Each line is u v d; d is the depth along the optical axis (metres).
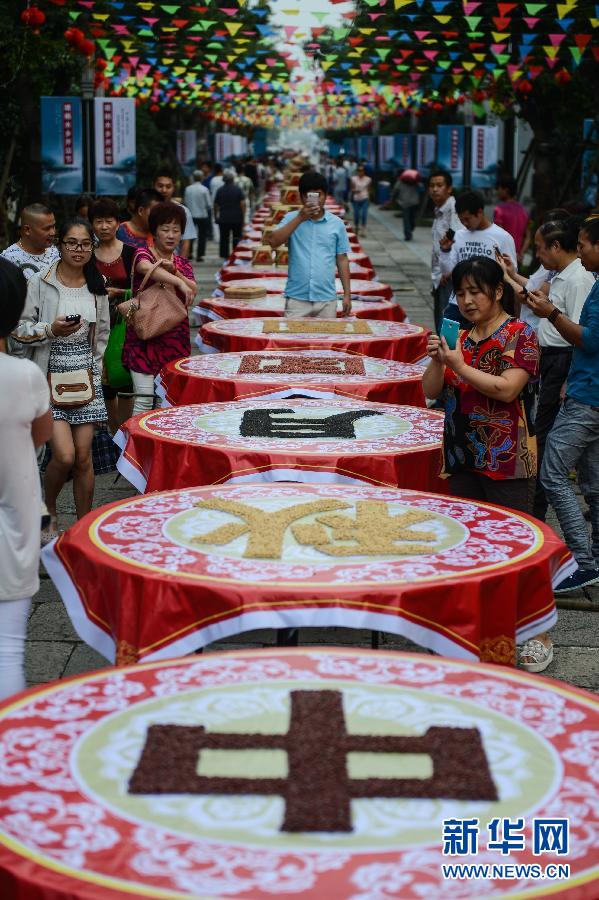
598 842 2.08
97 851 2.03
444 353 4.56
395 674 2.83
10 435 3.58
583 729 2.53
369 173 54.59
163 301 7.48
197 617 3.35
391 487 4.69
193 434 5.37
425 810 2.19
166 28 14.24
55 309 6.01
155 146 31.20
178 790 2.24
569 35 12.27
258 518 4.01
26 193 18.19
